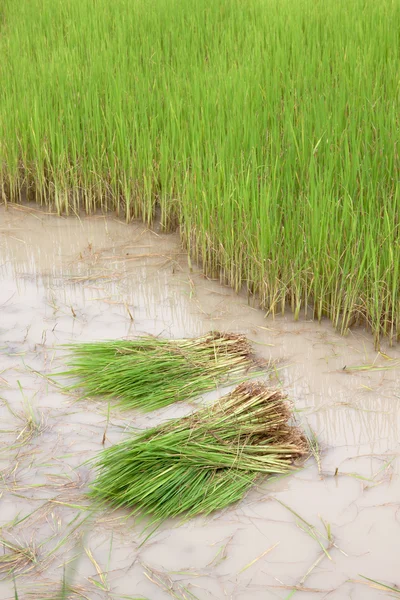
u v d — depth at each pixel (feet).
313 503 10.00
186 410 11.94
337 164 15.96
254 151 16.28
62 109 20.76
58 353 13.64
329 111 18.20
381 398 12.33
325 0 28.35
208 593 8.63
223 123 17.80
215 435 10.85
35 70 23.43
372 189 14.53
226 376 12.90
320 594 8.61
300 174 16.19
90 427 11.54
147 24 26.91
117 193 19.49
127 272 16.90
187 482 10.14
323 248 14.42
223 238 16.31
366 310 14.10
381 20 24.54
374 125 16.87
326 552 9.18
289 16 25.55
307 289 14.98
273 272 14.93
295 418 11.80
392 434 11.41
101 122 20.24
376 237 14.35
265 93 19.31
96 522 9.70
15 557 9.11
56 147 19.99
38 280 16.51
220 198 16.14
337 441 11.25
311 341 14.14
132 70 22.29
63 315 15.02
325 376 12.98
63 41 25.93
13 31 28.86
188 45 24.57
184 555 9.17
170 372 12.69
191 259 17.49
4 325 14.60
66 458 10.84
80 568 8.98
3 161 20.36
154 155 19.24
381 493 10.16
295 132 17.16
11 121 20.33
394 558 9.11
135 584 8.75
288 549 9.25
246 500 10.09
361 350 13.79
